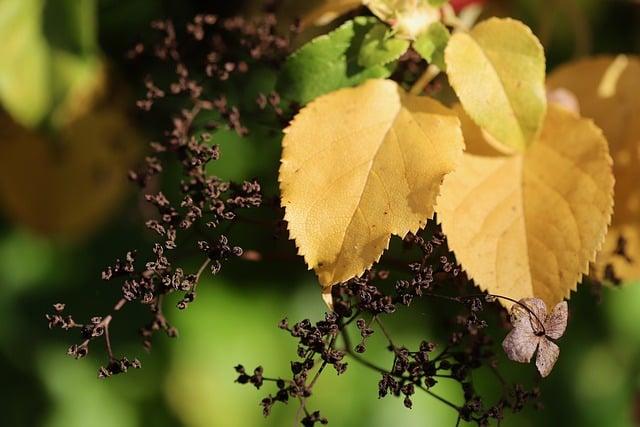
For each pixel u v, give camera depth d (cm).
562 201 87
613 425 121
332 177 85
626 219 92
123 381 115
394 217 84
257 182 86
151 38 105
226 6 105
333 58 88
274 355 115
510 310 85
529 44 87
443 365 86
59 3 102
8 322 113
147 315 113
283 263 115
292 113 89
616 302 118
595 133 88
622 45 113
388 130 86
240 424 116
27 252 114
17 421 115
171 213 86
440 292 88
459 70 87
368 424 117
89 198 109
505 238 87
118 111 107
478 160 88
